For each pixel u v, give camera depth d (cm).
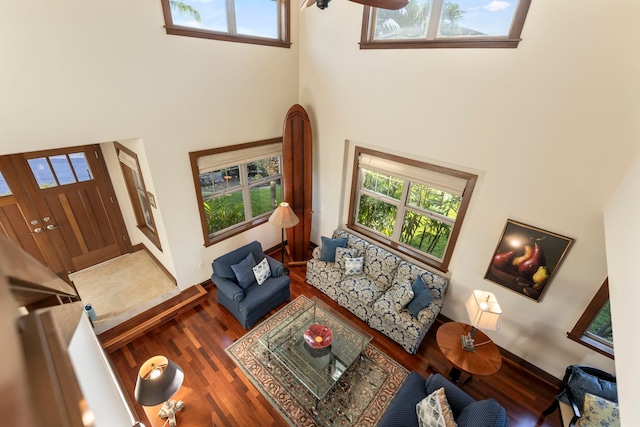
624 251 183
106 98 297
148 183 372
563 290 308
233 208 479
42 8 244
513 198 315
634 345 139
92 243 453
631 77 232
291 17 417
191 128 370
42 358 44
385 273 435
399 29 343
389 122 385
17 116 255
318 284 468
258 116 435
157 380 212
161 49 317
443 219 394
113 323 379
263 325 404
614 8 225
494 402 232
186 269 434
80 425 46
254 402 314
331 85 427
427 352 378
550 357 336
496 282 352
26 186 371
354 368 353
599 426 246
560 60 255
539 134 283
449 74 318
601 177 262
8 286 42
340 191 484
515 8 267
